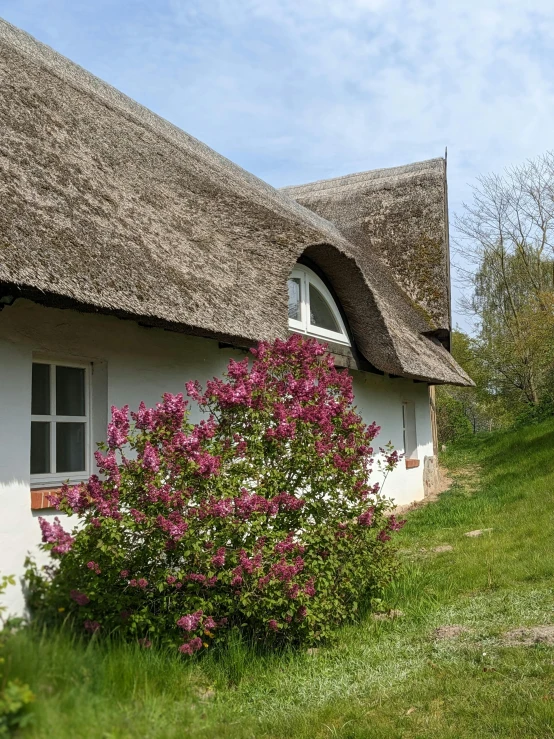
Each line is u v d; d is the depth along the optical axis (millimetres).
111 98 10906
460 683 3916
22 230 4355
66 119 7082
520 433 17984
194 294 5609
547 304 18812
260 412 4992
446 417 27391
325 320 9211
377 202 16078
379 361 9727
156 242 5973
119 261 5043
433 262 14164
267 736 3428
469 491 12461
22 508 4617
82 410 5574
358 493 5207
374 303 9062
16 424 4668
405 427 13312
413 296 13820
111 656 3697
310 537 4777
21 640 3346
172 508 4234
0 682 2924
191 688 3848
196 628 4270
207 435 4508
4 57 7406
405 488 12227
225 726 3389
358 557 5168
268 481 4789
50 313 5047
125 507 4316
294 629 4633
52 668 3246
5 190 4621
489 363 23172
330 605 4730
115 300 4625
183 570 4305
